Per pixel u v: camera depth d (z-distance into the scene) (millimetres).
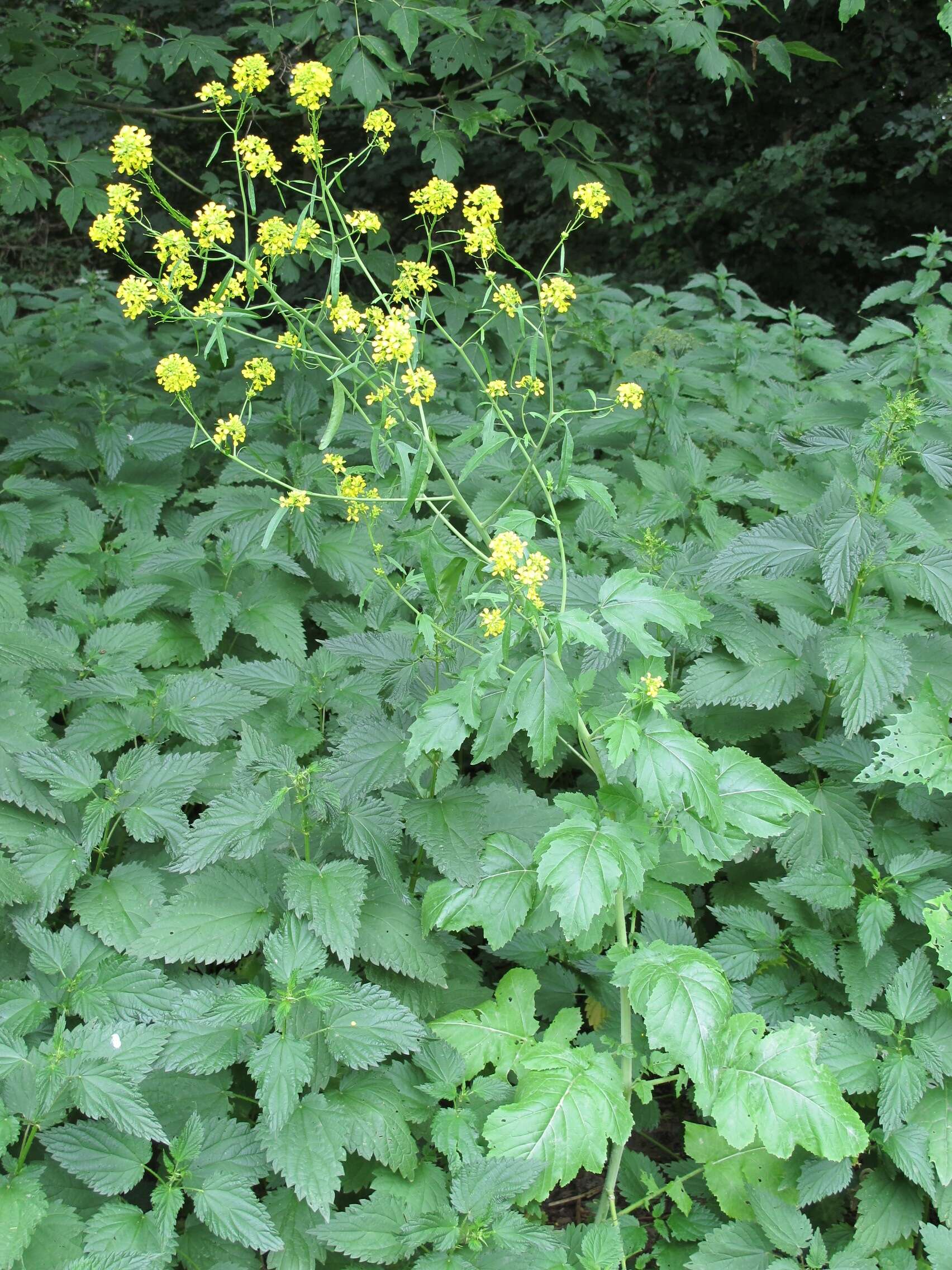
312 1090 2256
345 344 4090
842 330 10836
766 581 3172
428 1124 2445
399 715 2799
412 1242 2105
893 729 2652
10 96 4730
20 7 5273
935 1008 2539
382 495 2848
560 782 3637
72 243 11969
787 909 2797
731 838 2438
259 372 2629
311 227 2496
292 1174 2078
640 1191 2645
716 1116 2240
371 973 2549
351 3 5926
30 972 2328
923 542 2973
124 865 2500
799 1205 2383
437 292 5293
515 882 2469
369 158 9992
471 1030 2486
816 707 3145
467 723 2232
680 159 10984
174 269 2496
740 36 4551
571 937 2119
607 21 4668
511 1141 2162
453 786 2793
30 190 4215
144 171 2570
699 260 10961
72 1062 2088
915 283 4648
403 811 2459
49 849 2414
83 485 4199
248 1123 2316
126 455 4195
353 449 4195
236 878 2428
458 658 2658
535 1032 2520
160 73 7762
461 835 2408
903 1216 2443
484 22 4582
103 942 2381
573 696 2225
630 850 2242
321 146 2658
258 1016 2178
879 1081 2449
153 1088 2311
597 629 2146
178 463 4352
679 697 2301
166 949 2268
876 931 2545
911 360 4199
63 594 3336
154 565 3484
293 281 4438
